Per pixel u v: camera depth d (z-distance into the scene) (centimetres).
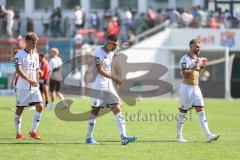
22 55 5969
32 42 5975
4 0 17238
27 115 8731
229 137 6406
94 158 4994
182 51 14212
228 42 14712
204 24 14825
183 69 5916
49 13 16988
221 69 13688
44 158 4991
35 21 16038
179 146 5675
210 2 15462
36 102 6031
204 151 5381
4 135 6425
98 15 16888
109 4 17100
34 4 17250
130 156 5103
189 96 5934
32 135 6088
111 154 5191
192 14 14938
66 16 16812
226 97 13388
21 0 17325
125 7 17025
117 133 6662
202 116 5944
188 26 14838
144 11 16775
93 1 17150
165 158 5022
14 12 16062
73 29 15462
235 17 15012
